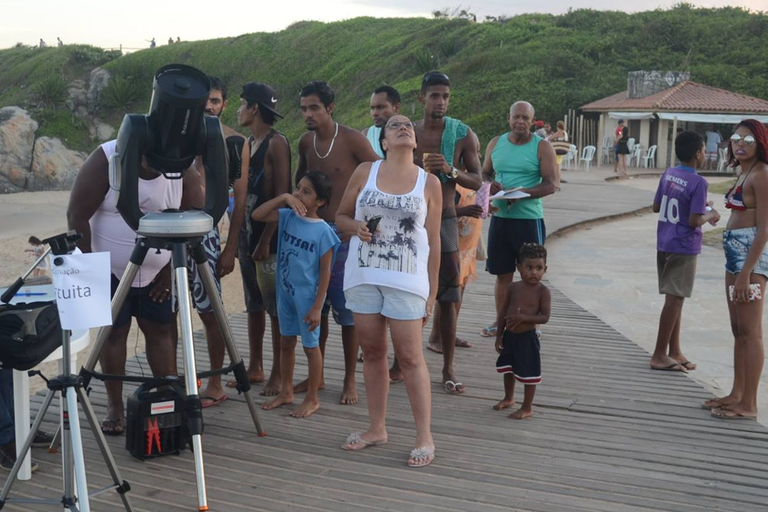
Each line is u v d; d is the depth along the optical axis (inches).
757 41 1518.2
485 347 238.4
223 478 145.6
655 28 1573.6
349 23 2048.5
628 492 140.7
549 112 1305.4
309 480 144.9
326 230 172.7
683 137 209.2
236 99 1910.7
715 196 785.6
